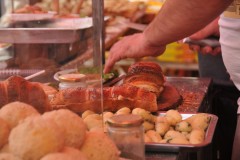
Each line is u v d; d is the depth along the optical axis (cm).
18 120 118
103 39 233
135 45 215
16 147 109
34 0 252
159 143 154
